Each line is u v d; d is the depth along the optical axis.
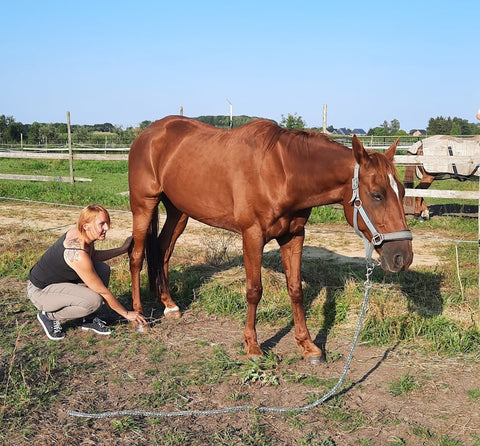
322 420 3.07
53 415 3.05
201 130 4.26
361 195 3.35
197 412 3.09
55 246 4.00
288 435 2.91
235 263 6.25
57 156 12.53
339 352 4.06
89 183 15.32
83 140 34.66
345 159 3.45
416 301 5.07
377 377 3.65
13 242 7.19
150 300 5.20
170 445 2.77
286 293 5.16
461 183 15.28
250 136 3.79
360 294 5.09
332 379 3.61
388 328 4.35
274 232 3.75
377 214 3.28
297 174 3.54
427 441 2.87
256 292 3.82
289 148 3.59
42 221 9.29
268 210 3.65
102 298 4.13
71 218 9.68
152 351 4.02
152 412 3.09
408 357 3.98
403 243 3.21
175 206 4.55
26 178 12.59
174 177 4.28
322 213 10.13
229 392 3.39
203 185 4.03
